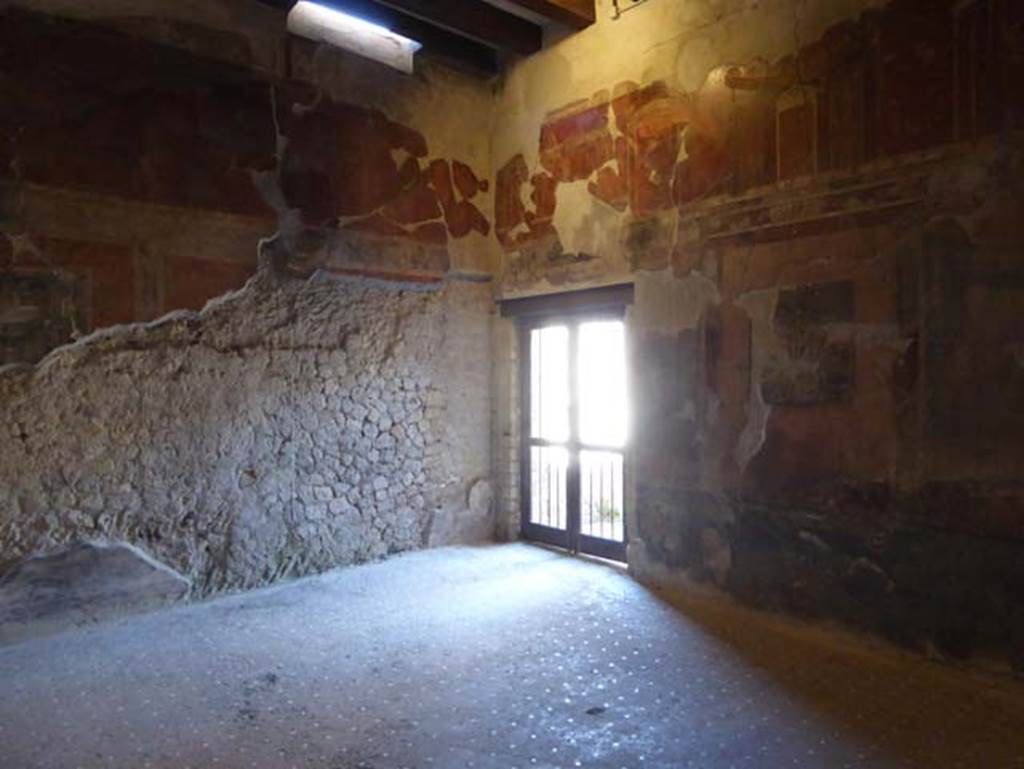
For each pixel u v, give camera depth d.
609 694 2.93
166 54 4.06
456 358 5.42
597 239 4.74
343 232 4.79
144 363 4.01
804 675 3.11
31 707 2.86
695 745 2.53
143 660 3.33
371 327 4.95
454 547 5.35
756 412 3.82
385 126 5.00
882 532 3.33
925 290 3.17
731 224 3.93
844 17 3.44
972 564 3.04
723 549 4.00
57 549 3.73
